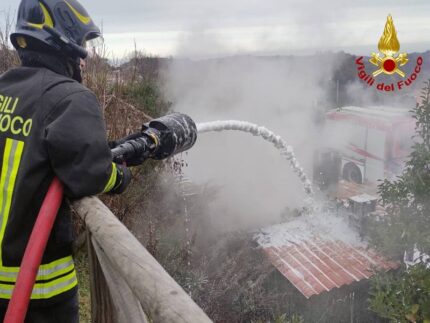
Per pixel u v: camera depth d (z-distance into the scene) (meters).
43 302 1.30
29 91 1.26
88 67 5.12
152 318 0.78
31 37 1.33
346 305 7.68
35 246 1.09
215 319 6.18
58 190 1.18
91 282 1.58
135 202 5.02
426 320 4.82
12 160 1.22
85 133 1.17
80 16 1.43
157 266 0.92
